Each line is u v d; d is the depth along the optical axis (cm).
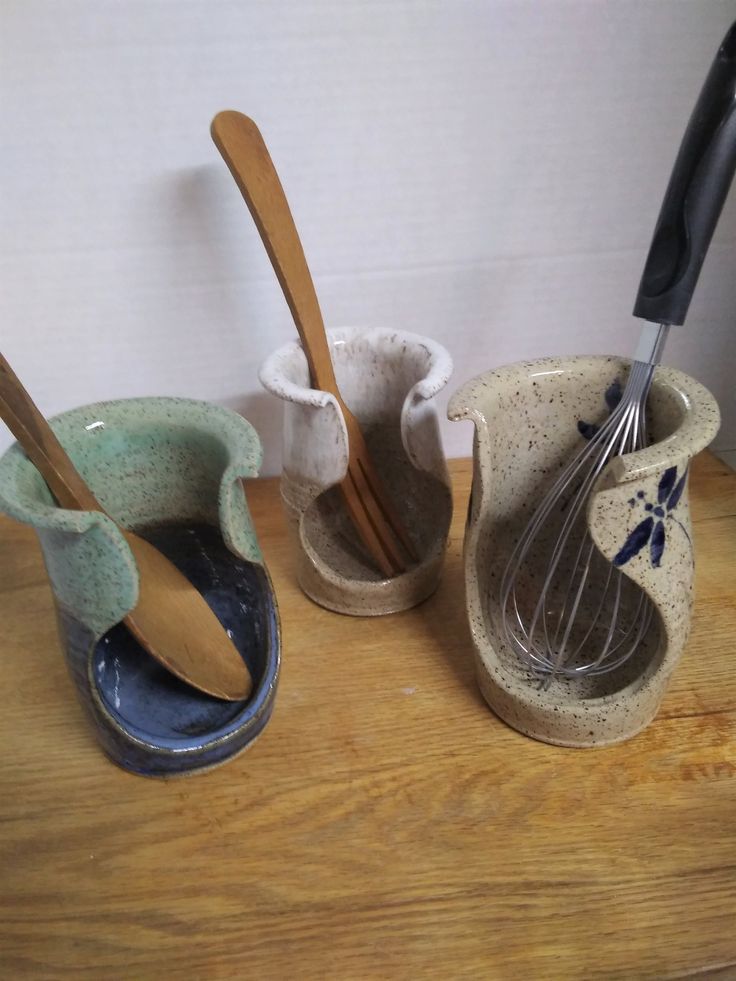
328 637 49
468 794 40
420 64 47
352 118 48
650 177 53
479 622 42
